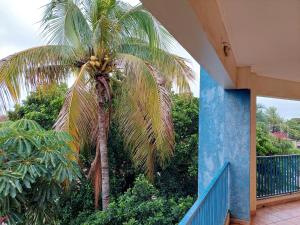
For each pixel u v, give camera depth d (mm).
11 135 4504
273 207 5004
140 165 7438
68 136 4879
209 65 2541
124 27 5516
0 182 4047
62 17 5418
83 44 5652
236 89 4293
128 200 6770
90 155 7809
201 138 5285
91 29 5688
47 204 4852
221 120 4734
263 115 9820
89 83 5883
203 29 1699
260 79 4727
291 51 3270
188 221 1669
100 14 5527
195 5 1494
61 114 5320
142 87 5250
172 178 8742
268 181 5211
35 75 5395
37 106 8586
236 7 2178
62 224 7535
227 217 4031
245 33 2705
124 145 7793
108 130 7039
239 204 4195
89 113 5742
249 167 4188
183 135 9086
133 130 6473
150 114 5562
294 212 4711
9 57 5121
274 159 5309
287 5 2109
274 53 3367
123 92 6188
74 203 7738
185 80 5695
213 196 2803
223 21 2447
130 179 8625
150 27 5242
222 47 2498
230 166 4305
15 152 4457
